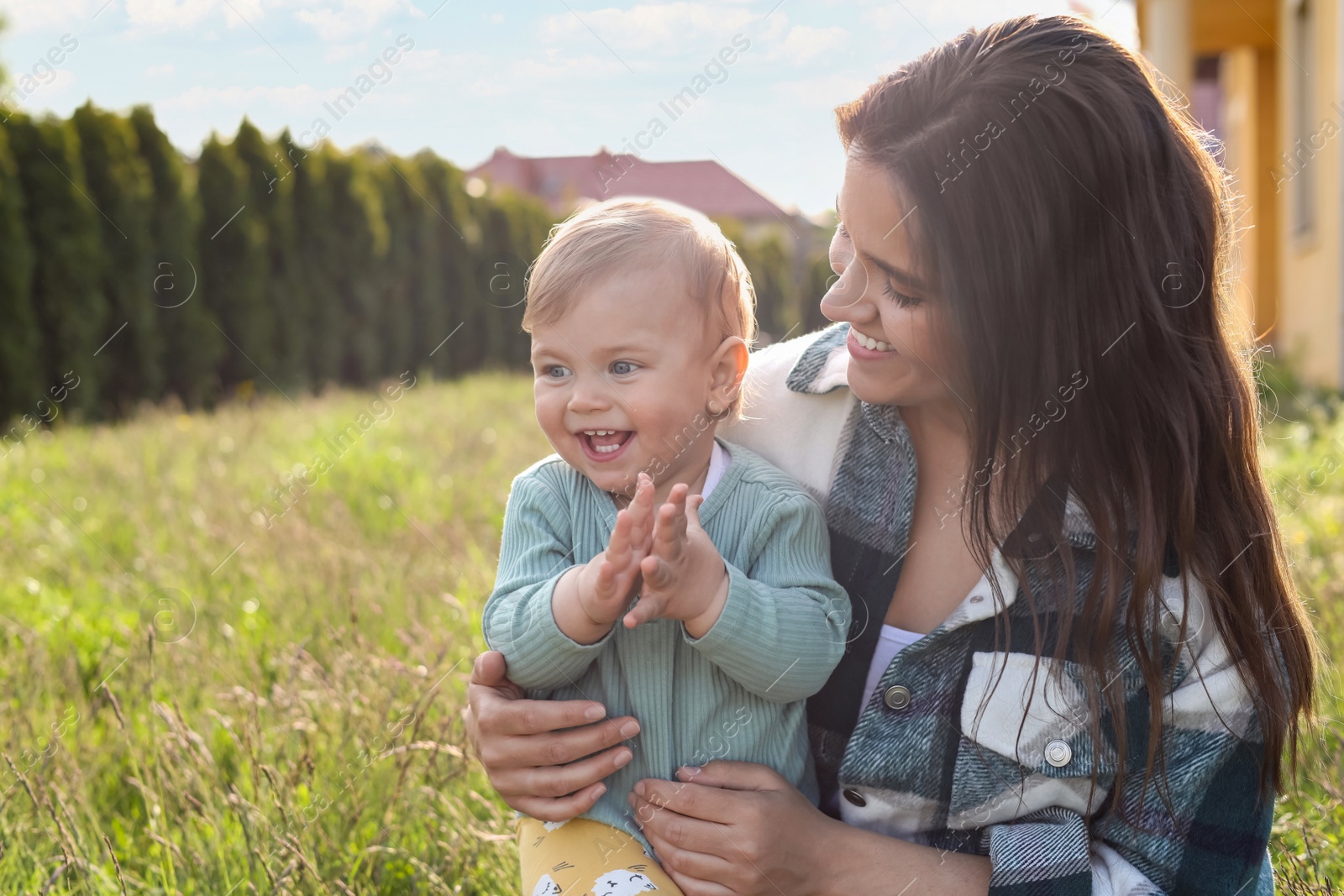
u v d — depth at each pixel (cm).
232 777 212
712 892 123
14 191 812
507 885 167
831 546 145
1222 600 121
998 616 126
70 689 245
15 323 812
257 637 285
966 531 128
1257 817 122
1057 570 124
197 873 171
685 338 139
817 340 157
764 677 128
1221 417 123
